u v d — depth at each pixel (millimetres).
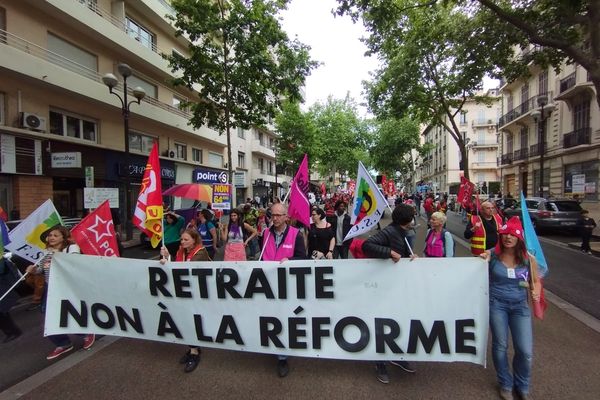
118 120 18719
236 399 3432
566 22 10477
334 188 65562
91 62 17047
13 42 13234
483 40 13930
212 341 4145
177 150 24750
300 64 17281
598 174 20219
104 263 4438
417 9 15523
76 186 16375
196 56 16719
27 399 3492
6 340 4984
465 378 3809
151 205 4625
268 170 45875
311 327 3928
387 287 3785
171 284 4246
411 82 19766
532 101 26984
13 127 13172
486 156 54531
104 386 3711
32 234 5773
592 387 3584
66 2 14508
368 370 4004
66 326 4488
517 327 3410
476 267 3617
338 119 49250
